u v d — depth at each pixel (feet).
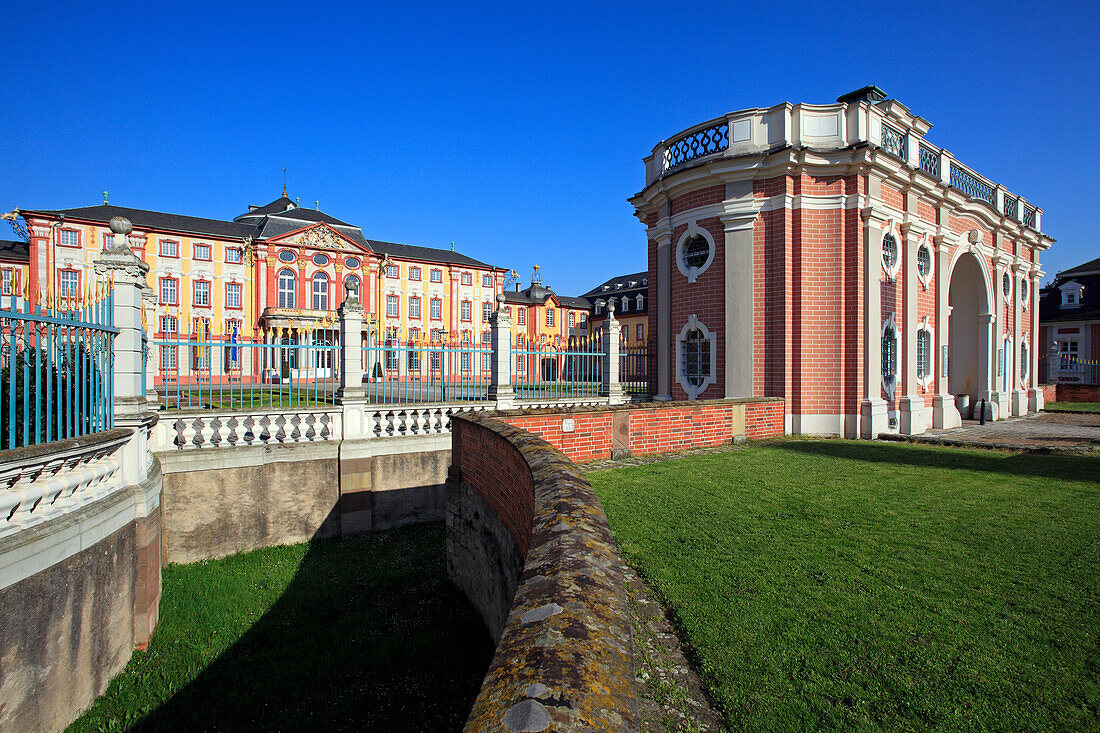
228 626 20.40
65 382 15.83
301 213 153.07
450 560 23.15
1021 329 70.54
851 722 8.79
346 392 31.12
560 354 43.14
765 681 9.89
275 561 26.63
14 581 12.76
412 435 32.27
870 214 42.65
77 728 14.66
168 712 15.49
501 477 16.63
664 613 12.68
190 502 26.66
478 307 170.81
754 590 13.56
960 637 11.26
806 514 20.02
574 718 3.24
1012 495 22.90
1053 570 14.71
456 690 16.33
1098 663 10.30
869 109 43.55
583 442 30.48
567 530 7.15
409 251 170.40
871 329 42.60
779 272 44.09
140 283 19.65
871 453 33.83
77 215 119.65
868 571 14.71
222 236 131.95
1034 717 8.84
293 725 14.93
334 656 18.07
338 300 144.46
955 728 8.61
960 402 63.21
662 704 9.45
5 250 119.85
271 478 28.63
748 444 38.09
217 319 130.62
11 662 12.67
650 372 54.75
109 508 16.55
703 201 48.08
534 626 4.60
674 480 25.67
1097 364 98.22
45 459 13.42
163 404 39.63
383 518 31.42
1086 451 33.83
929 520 19.29
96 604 15.88
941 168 52.08
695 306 48.96
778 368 44.09
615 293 203.82
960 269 61.05
